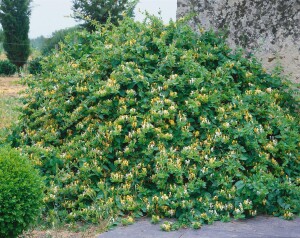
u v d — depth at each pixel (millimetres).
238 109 6656
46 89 7531
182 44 7492
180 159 6047
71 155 6438
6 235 4844
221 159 6133
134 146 6234
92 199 5906
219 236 5156
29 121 7352
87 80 7258
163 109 6523
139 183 6086
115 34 7641
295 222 5645
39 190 5047
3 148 5176
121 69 6859
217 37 8125
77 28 31984
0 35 40156
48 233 5340
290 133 6574
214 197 5840
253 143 6137
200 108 6543
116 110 6703
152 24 7648
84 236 5312
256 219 5754
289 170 6398
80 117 6824
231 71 7203
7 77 28219
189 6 8344
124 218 5723
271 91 7258
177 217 5734
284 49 7703
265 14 7809
